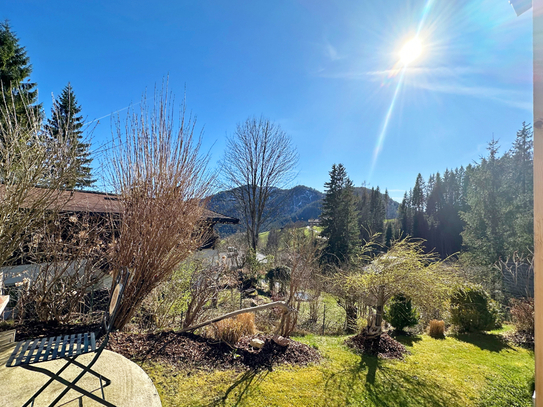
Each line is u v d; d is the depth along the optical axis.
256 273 15.09
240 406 2.96
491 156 21.44
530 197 17.97
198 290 5.70
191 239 4.91
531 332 6.97
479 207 20.56
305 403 3.18
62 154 3.98
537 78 1.48
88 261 4.53
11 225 3.81
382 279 5.15
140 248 4.21
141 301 4.36
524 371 4.77
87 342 2.10
